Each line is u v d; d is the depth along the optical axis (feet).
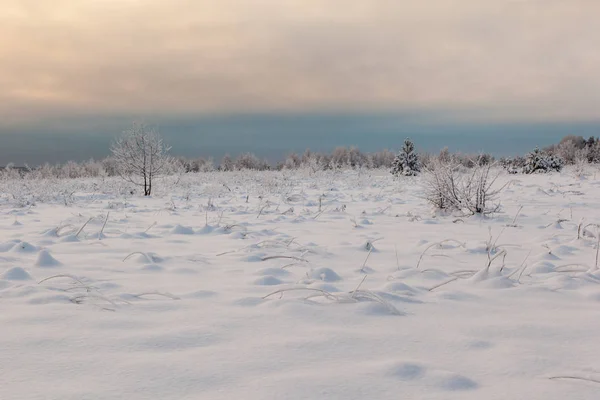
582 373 6.95
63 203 49.49
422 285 13.64
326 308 10.35
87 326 8.93
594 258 18.71
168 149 62.49
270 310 10.21
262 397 6.08
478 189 35.76
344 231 28.19
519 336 9.00
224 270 15.72
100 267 15.85
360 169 108.78
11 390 6.23
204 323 9.25
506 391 6.45
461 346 8.29
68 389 6.27
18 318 9.30
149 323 9.24
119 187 65.67
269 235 25.85
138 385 6.42
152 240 23.39
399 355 7.80
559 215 34.76
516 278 14.79
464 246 21.36
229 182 78.23
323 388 6.37
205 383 6.49
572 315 10.46
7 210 41.42
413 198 51.83
